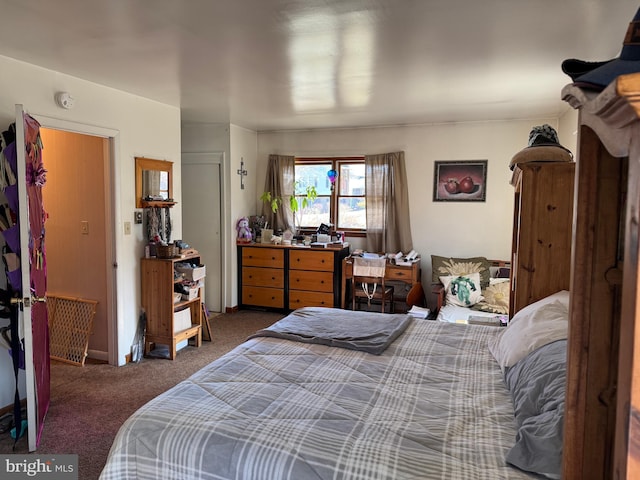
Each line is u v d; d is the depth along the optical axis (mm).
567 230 2400
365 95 3816
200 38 2438
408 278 4988
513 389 1824
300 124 5363
